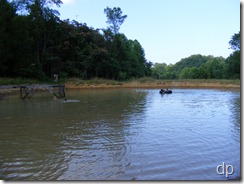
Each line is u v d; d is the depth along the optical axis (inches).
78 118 706.8
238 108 908.0
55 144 460.4
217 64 4018.2
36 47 2215.8
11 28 1815.9
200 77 4060.0
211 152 411.8
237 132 541.6
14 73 1909.4
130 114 772.0
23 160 383.6
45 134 530.6
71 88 2159.2
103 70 2746.1
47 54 2321.6
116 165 360.5
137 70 3181.6
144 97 1328.7
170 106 959.6
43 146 449.4
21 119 695.1
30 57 1999.3
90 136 512.7
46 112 813.2
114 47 2923.2
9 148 439.8
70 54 2564.0
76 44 2620.6
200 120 674.8
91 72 2701.8
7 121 668.7
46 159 386.6
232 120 674.8
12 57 1813.5
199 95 1462.8
